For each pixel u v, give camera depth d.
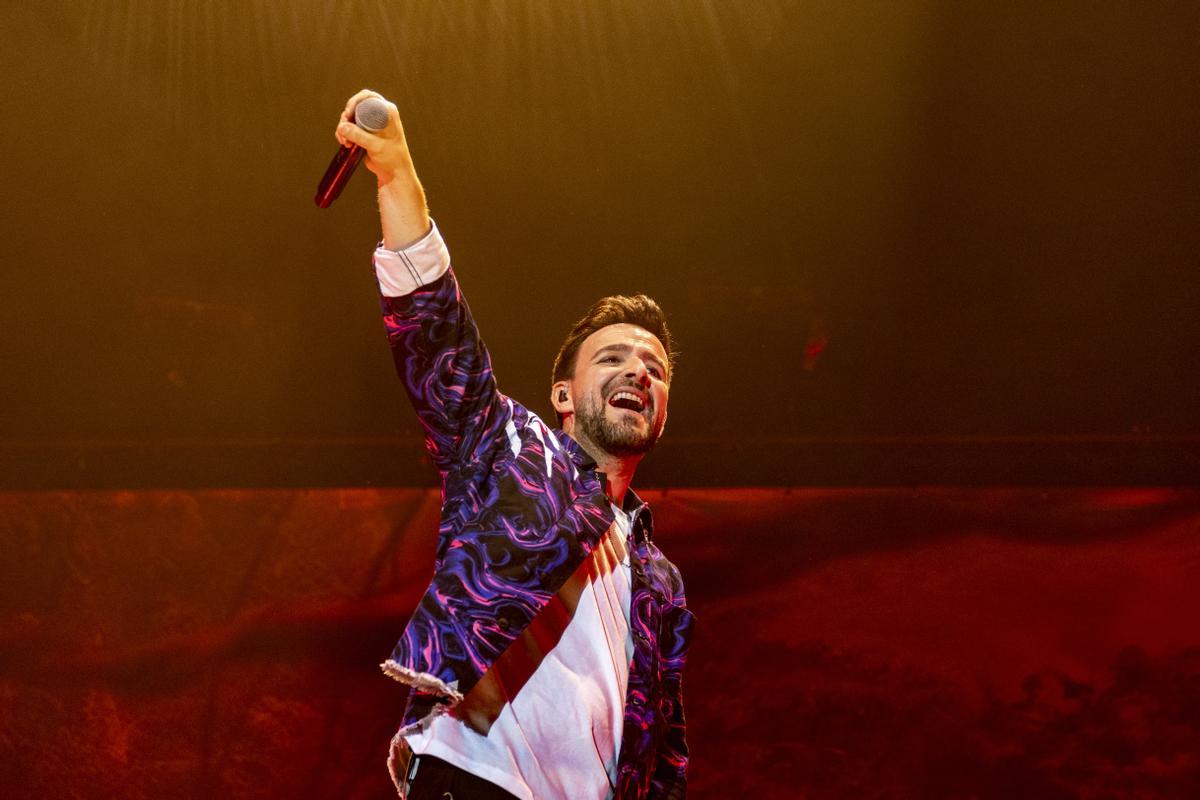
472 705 1.27
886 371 4.78
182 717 4.08
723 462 4.38
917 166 4.86
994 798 4.00
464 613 1.25
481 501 1.33
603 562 1.41
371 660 4.20
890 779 4.04
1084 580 4.20
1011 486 4.30
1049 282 4.78
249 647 4.18
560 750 1.30
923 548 4.26
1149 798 3.98
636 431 1.49
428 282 1.30
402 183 1.27
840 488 4.34
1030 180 4.82
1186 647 4.11
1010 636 4.16
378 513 4.34
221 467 4.34
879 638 4.19
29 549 4.21
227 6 4.68
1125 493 4.25
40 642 4.12
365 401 4.82
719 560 4.28
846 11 4.68
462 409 1.34
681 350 4.85
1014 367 4.74
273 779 4.03
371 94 1.25
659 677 1.45
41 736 4.02
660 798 1.58
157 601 4.21
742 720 4.10
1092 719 4.07
